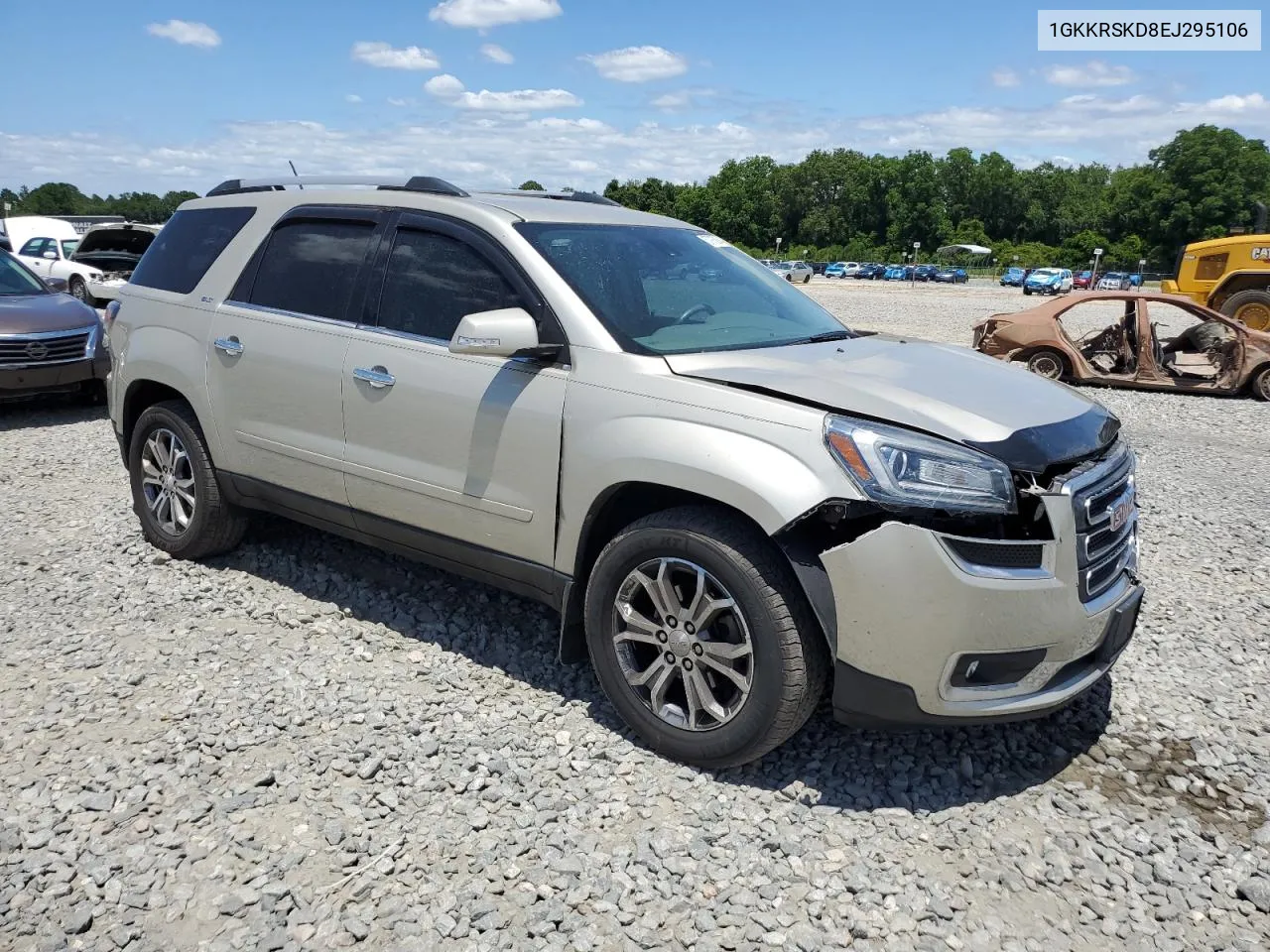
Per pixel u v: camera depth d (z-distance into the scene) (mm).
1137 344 13734
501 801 3199
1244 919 2787
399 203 4293
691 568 3279
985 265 120188
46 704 3742
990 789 3369
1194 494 7617
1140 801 3332
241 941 2582
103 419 9539
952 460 3008
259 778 3258
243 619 4566
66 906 2695
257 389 4594
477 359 3811
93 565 5211
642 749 3521
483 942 2600
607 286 3816
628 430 3375
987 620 2990
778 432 3119
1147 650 4527
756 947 2617
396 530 4191
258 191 5016
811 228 153000
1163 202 117375
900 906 2783
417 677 4031
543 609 4707
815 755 3521
